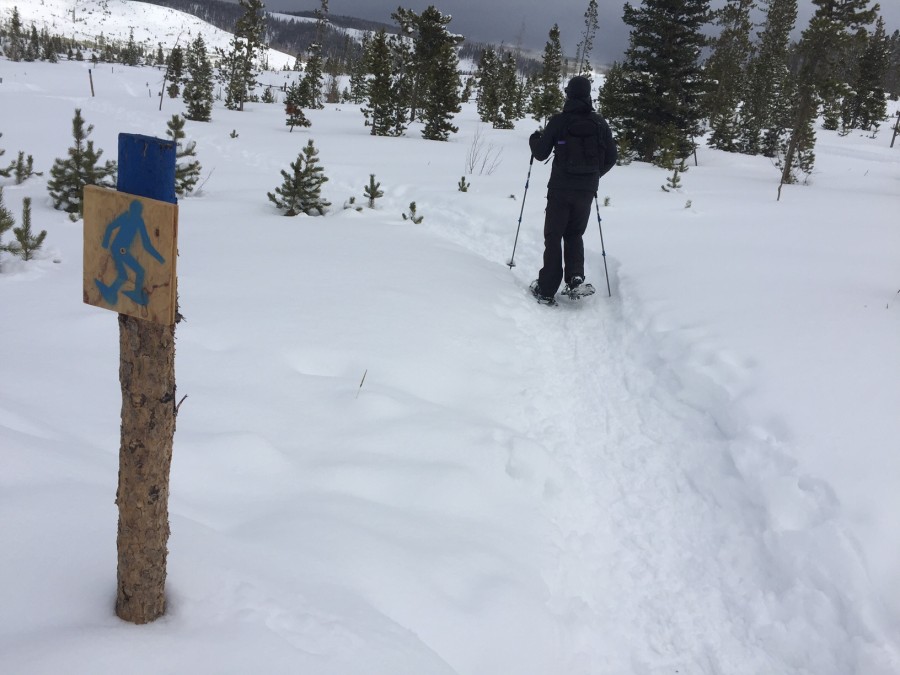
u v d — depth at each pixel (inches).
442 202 380.5
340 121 1019.3
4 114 698.2
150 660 54.4
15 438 86.3
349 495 102.4
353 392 135.6
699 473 128.3
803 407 131.5
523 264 285.0
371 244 277.4
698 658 89.7
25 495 73.2
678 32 771.4
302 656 59.2
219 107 1171.9
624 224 339.6
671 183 486.0
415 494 106.3
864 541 95.9
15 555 64.0
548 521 112.5
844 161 860.0
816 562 97.0
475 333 189.8
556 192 225.8
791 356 155.8
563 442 142.9
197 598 64.3
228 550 75.0
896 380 140.6
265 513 92.1
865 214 388.2
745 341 167.6
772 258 266.1
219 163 516.1
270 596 67.1
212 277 205.2
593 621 93.7
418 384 150.9
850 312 189.9
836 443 118.0
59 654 52.7
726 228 332.5
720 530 113.4
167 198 50.2
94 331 150.3
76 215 272.1
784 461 117.9
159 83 1611.7
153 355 53.2
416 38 1065.5
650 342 185.9
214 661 55.9
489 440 128.1
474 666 74.5
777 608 95.3
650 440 143.9
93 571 65.0
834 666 85.0
